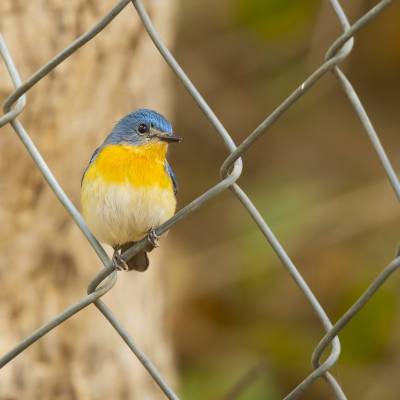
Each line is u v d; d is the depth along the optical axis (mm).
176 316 13633
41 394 9164
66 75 9016
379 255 13547
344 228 13609
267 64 15734
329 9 13852
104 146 8000
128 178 7707
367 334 12953
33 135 8922
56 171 9086
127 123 7961
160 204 7766
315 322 13602
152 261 10516
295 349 13078
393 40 15789
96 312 9508
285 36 14508
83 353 9438
